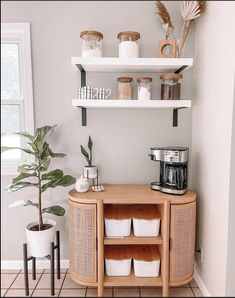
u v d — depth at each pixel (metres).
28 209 2.05
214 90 1.59
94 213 1.65
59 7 1.90
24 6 1.89
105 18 1.91
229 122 1.39
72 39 1.92
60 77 1.94
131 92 1.84
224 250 1.44
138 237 1.71
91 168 1.87
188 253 1.70
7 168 2.00
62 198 2.03
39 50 1.92
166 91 1.80
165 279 1.67
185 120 2.00
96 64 1.66
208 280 1.68
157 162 2.02
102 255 1.67
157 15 1.90
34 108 1.96
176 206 1.64
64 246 2.06
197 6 1.72
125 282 1.70
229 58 1.39
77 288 1.80
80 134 1.99
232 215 1.39
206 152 1.72
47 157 1.78
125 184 2.02
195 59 1.93
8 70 2.04
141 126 1.99
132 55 1.69
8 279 1.93
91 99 1.71
